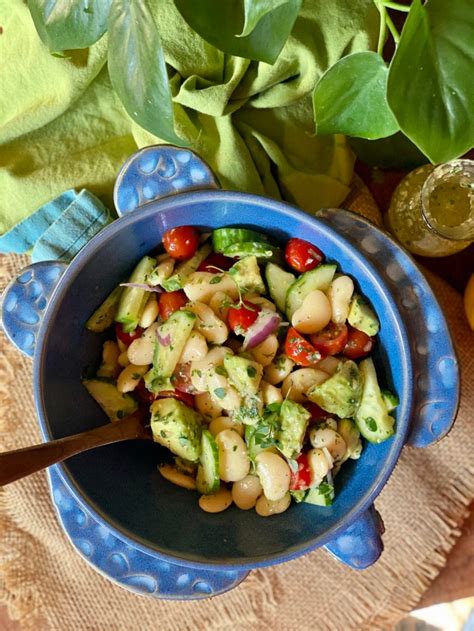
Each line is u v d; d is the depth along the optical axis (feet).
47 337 1.08
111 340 1.26
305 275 1.17
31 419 1.47
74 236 1.34
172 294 1.21
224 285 1.19
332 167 1.36
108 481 1.17
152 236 1.18
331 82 0.89
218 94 1.26
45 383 1.09
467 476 1.43
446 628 1.79
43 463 0.94
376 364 1.21
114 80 0.85
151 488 1.23
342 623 1.49
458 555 1.48
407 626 1.80
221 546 1.18
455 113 0.80
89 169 1.37
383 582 1.47
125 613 1.54
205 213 1.14
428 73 0.79
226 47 0.85
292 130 1.36
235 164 1.32
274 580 1.50
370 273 1.07
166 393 1.22
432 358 1.14
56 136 1.37
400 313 1.08
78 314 1.17
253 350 1.19
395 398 1.16
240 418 1.18
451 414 1.15
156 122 0.86
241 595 1.51
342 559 1.16
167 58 1.26
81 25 0.85
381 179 1.46
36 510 1.51
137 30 0.79
